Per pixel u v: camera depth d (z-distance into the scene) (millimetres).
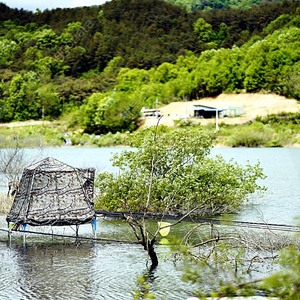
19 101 193125
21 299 15602
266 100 185750
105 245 21734
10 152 39969
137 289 16297
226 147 111312
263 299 11719
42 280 17219
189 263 17766
